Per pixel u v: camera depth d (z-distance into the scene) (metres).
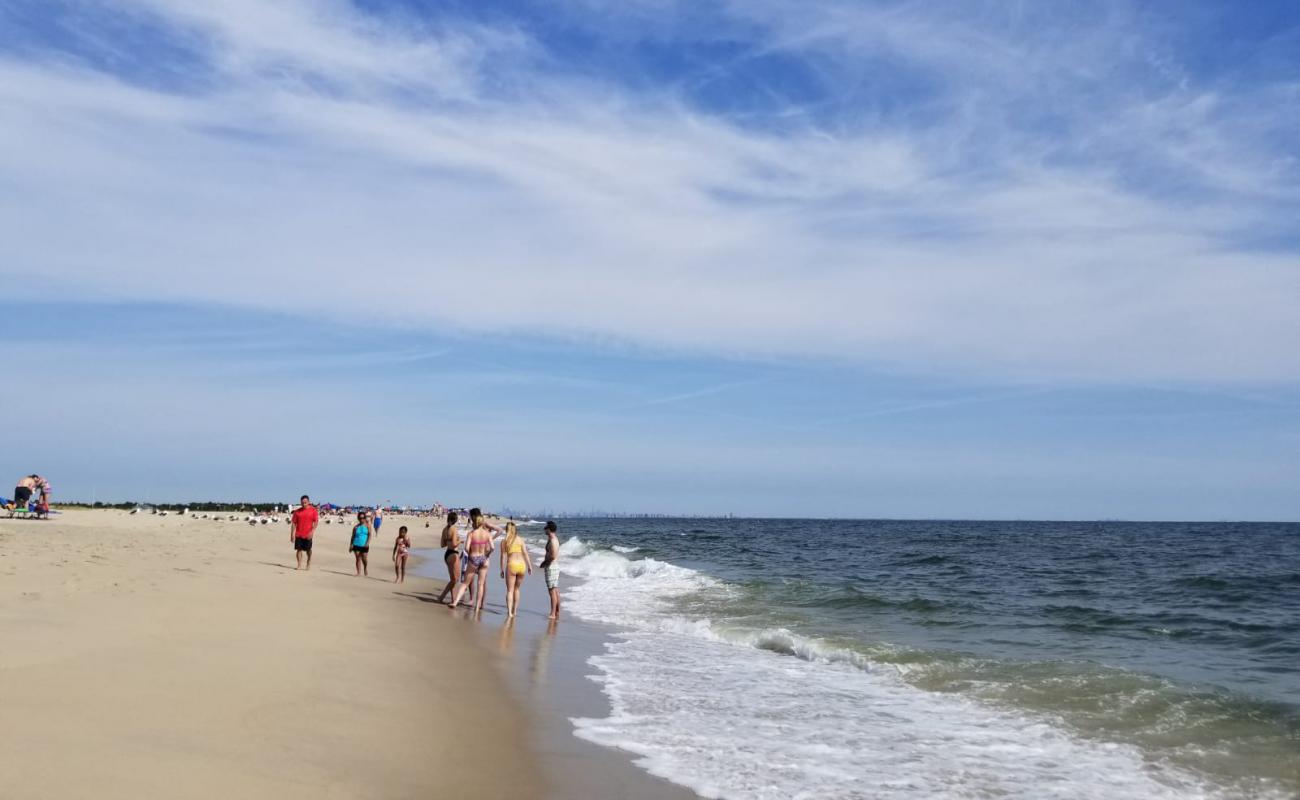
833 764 7.51
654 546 57.56
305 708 7.59
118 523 44.28
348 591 18.06
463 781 6.27
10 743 5.61
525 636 14.16
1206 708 9.70
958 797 6.77
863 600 20.78
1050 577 31.02
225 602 13.61
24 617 10.21
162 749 5.88
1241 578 29.58
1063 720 9.27
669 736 8.20
